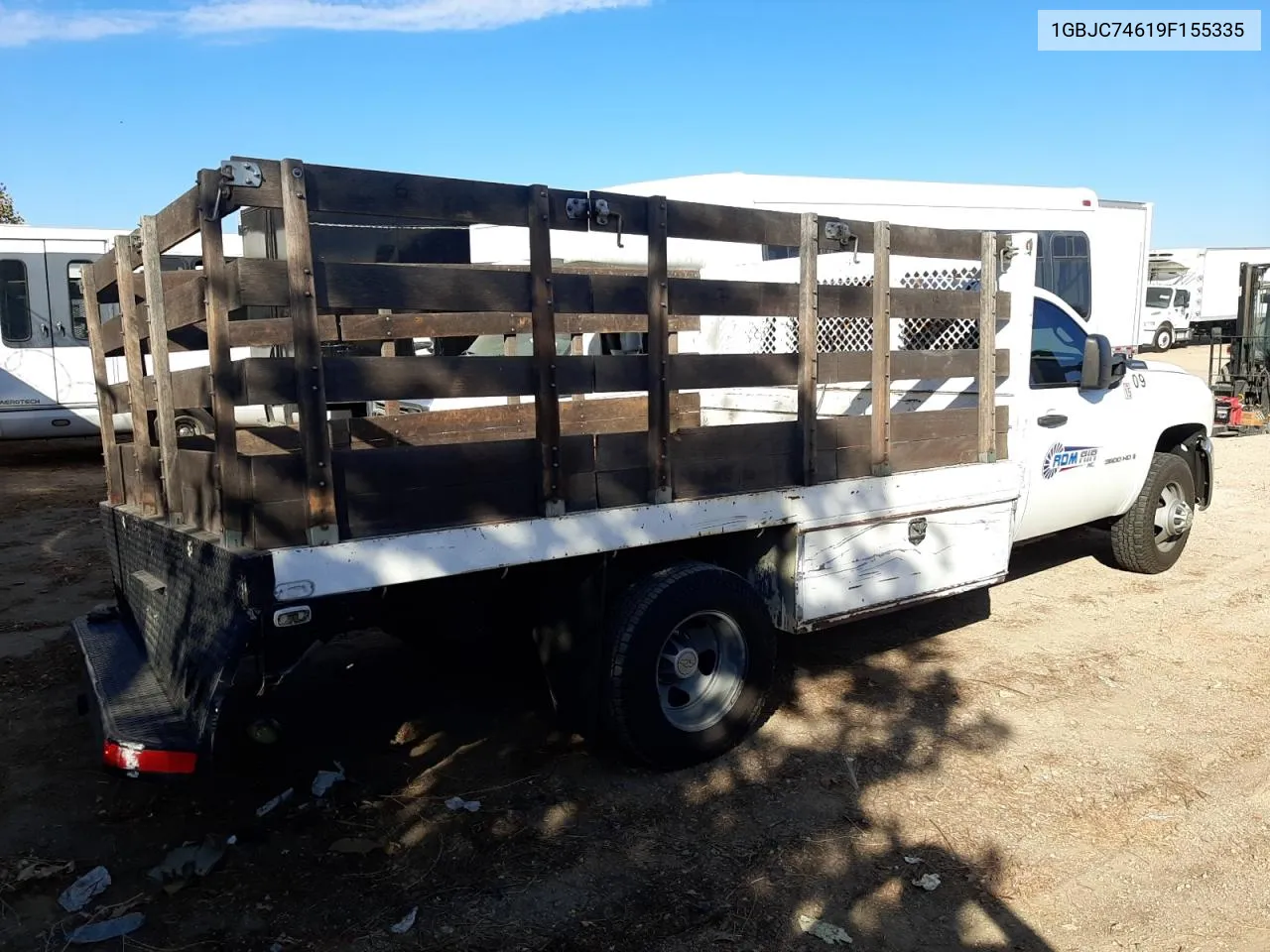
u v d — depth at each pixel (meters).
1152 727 4.36
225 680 2.85
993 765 3.98
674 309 3.63
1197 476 7.27
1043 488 5.57
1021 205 12.67
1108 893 3.11
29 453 14.95
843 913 2.99
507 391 3.25
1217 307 33.06
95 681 3.57
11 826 3.46
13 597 6.49
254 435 4.32
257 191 2.77
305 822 3.49
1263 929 2.94
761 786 3.79
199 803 3.63
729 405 5.88
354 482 3.00
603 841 3.38
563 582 3.75
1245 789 3.79
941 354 4.62
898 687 4.82
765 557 4.21
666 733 3.79
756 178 10.70
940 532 4.65
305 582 2.88
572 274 3.34
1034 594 6.47
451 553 3.16
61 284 12.87
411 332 5.27
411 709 4.54
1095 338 5.48
